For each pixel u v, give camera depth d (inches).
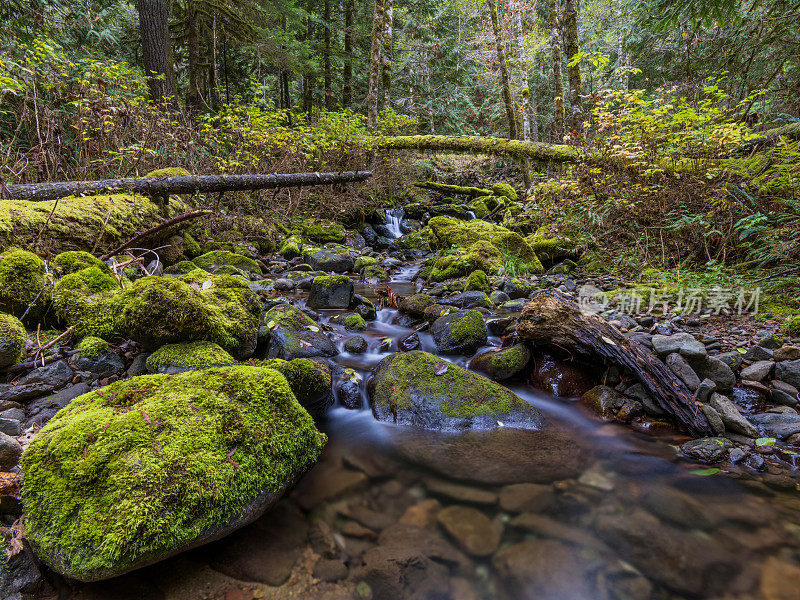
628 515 65.6
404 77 729.6
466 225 290.2
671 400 89.7
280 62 466.9
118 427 56.4
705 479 73.5
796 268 146.9
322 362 111.2
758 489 70.5
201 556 55.2
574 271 227.3
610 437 88.4
